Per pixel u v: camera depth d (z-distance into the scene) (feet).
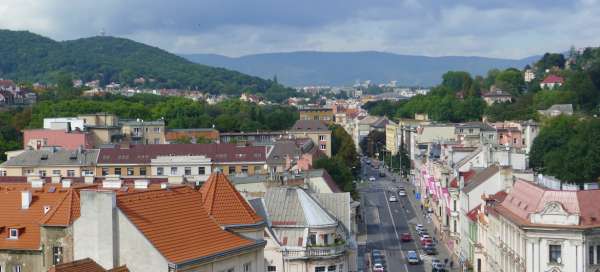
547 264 462.60
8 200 394.11
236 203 361.51
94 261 293.02
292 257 422.82
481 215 606.96
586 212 465.47
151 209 317.42
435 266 626.23
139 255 300.81
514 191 542.98
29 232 372.58
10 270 367.04
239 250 330.34
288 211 433.48
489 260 580.71
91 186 431.43
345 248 437.99
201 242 319.88
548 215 463.83
